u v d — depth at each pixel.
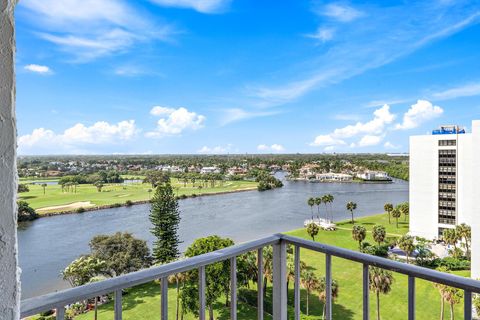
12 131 0.56
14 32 0.58
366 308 1.23
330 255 1.34
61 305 0.82
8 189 0.55
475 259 16.02
